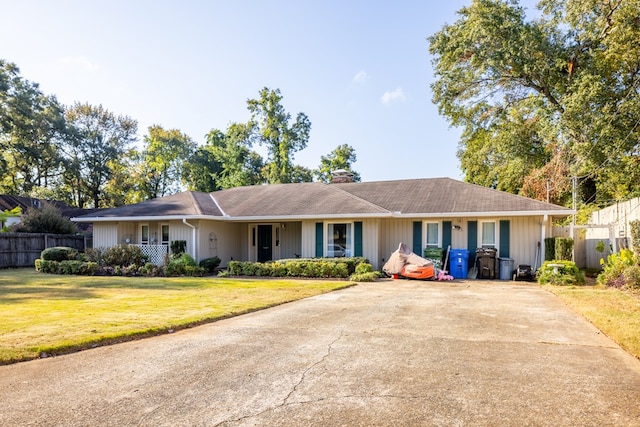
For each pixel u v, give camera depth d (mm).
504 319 7312
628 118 20578
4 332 6066
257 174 45938
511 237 16016
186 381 4160
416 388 3920
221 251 19375
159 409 3479
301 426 3145
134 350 5328
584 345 5492
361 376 4273
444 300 9664
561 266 12914
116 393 3852
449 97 27891
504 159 28359
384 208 17766
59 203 38531
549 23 23328
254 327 6688
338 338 5918
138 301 9273
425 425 3145
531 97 24875
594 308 7977
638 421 3205
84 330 6184
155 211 18828
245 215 18484
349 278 14852
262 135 43781
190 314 7570
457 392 3812
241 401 3639
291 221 19344
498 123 28531
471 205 16500
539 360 4816
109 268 16578
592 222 20625
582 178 24219
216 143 48188
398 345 5512
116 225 19547
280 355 5055
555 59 23156
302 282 13547
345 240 17312
